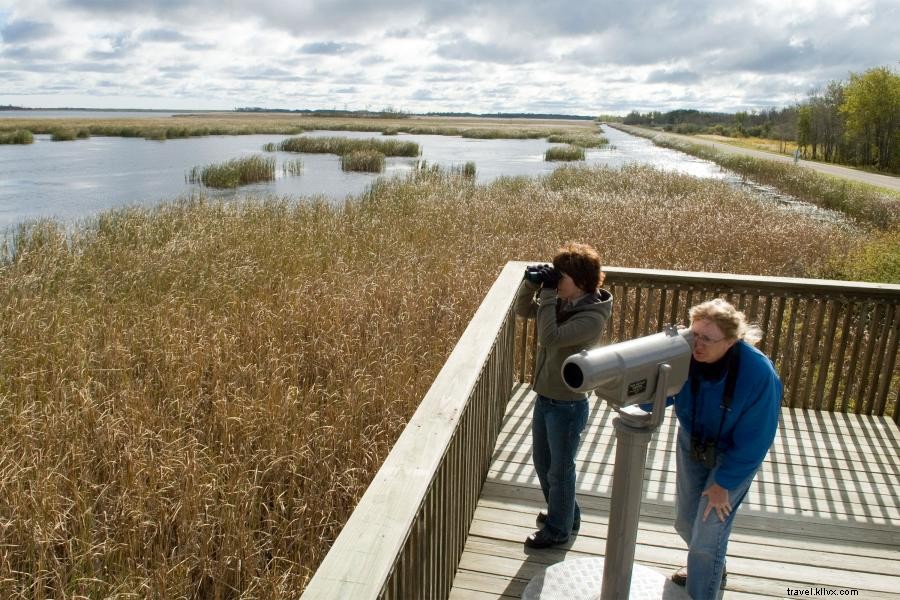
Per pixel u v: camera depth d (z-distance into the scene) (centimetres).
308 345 671
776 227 1402
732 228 1373
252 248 1079
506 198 1833
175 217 1330
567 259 259
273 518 423
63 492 433
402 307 771
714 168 4044
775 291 446
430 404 241
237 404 538
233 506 412
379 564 148
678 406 237
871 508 339
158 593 358
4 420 506
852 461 387
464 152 5241
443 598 247
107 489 437
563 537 293
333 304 766
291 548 409
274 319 725
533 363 539
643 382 195
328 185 2605
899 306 424
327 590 138
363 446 497
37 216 1753
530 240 1200
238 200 1647
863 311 432
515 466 370
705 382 225
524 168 3672
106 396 553
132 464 441
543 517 309
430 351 660
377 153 3438
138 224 1248
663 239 1234
